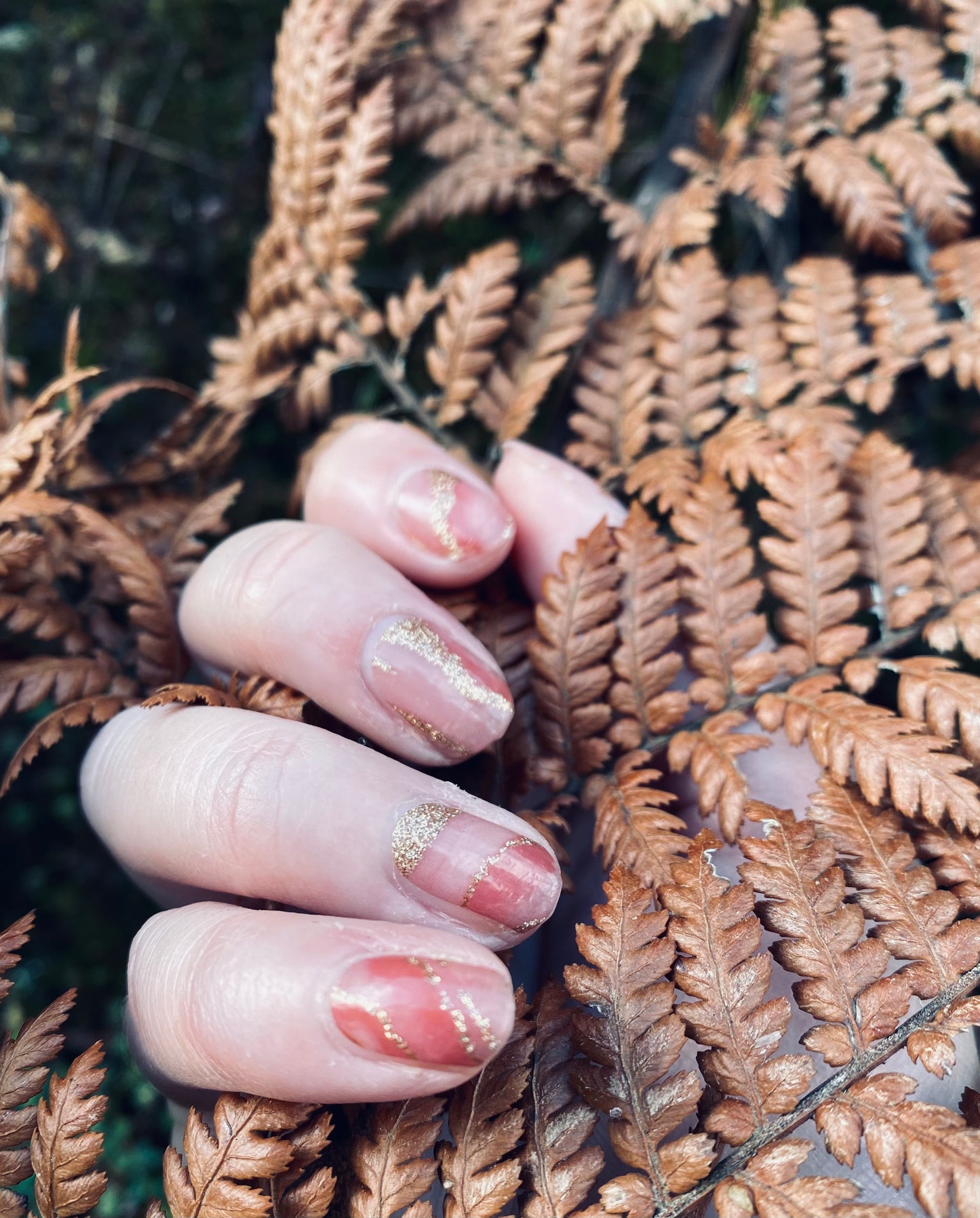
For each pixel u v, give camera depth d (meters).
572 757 0.10
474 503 0.11
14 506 0.10
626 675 0.10
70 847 0.17
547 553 0.11
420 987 0.08
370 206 0.18
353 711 0.10
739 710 0.10
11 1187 0.08
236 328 0.18
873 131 0.14
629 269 0.14
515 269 0.13
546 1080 0.08
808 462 0.10
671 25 0.13
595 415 0.12
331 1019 0.08
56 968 0.16
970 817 0.09
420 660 0.10
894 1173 0.08
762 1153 0.08
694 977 0.08
